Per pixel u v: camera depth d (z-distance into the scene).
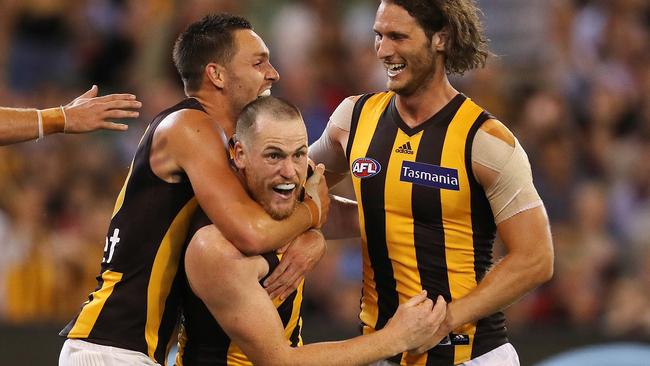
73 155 30.70
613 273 30.06
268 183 15.20
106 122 17.00
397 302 16.53
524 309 28.59
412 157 16.17
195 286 15.40
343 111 17.19
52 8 36.59
